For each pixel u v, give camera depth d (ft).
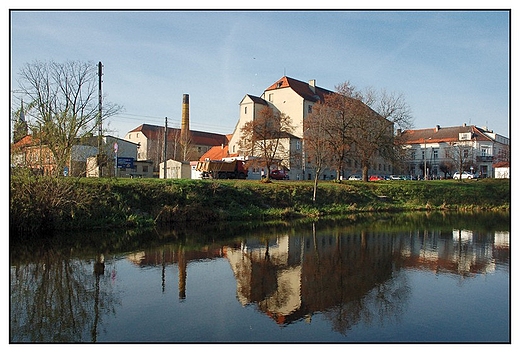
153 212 97.96
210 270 51.44
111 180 100.53
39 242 71.10
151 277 47.88
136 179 114.21
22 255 60.44
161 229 90.02
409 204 151.74
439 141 300.61
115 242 72.18
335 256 60.54
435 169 299.99
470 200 157.89
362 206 142.72
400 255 61.05
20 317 34.32
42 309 36.42
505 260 57.47
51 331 31.24
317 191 140.97
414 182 171.53
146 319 33.78
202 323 32.83
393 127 171.83
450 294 40.88
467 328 31.78
